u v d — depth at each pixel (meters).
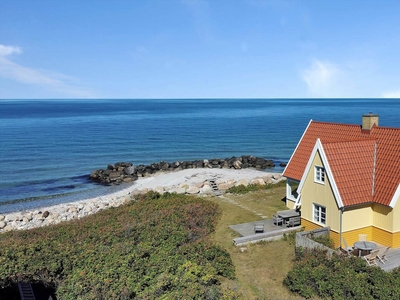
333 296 17.12
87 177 57.09
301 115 173.00
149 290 16.48
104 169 61.28
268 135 101.69
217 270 20.05
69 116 179.62
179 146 85.69
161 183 50.75
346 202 22.27
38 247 22.11
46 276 18.28
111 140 94.88
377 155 24.77
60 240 24.97
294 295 18.08
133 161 69.69
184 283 16.86
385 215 22.59
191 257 20.53
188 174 55.56
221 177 51.69
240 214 31.84
